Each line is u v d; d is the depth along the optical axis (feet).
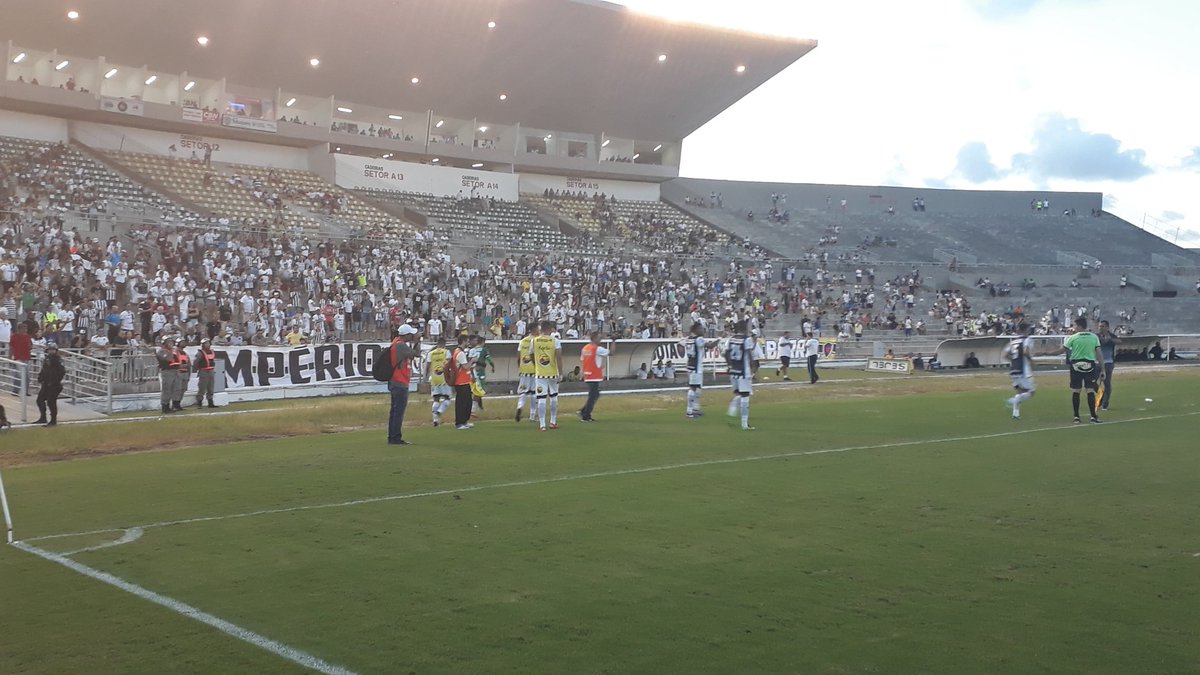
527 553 26.94
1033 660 18.40
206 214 144.97
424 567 25.36
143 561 26.13
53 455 50.21
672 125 217.15
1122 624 20.59
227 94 175.22
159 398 80.48
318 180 180.14
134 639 19.69
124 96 164.96
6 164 137.80
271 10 156.25
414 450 49.96
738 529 30.14
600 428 61.36
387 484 38.88
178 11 151.84
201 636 19.85
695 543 28.19
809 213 249.55
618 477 40.57
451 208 184.75
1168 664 18.20
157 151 168.96
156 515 32.58
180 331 100.68
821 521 31.40
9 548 27.81
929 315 191.93
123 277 111.96
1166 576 24.58
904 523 31.09
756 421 65.57
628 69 192.85
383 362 52.16
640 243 195.31
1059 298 214.28
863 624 20.58
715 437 55.67
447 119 200.44
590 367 66.08
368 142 184.55
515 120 203.21
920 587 23.45
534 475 41.24
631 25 179.11
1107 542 28.43
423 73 181.06
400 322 124.06
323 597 22.61
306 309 125.29
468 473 41.81
